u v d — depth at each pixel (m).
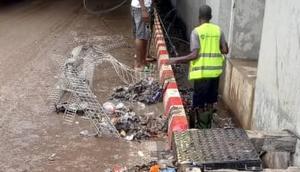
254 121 6.36
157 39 10.70
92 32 13.77
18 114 6.79
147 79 8.46
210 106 7.01
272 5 5.64
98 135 6.16
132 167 5.29
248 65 7.89
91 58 8.72
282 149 4.66
